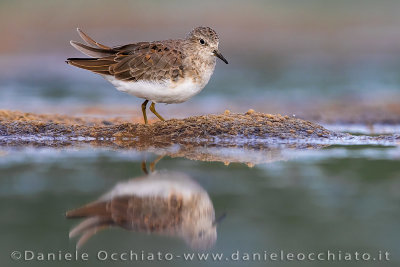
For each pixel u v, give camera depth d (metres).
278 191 10.09
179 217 8.98
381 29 36.44
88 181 10.49
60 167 11.45
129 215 8.94
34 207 9.34
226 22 36.59
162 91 13.48
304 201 9.64
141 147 13.22
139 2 36.69
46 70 27.55
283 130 14.13
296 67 28.52
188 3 37.81
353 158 12.16
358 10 38.75
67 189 10.06
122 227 8.75
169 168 11.37
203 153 12.62
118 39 32.78
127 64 13.52
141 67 13.41
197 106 20.78
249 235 8.65
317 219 8.99
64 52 30.98
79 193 9.84
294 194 9.96
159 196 9.70
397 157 12.24
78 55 30.59
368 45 33.31
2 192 9.93
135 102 21.70
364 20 37.53
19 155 12.45
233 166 11.53
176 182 10.46
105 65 13.65
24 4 34.62
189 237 8.65
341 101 21.42
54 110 19.58
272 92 23.41
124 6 36.25
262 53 31.61
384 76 26.25
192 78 13.59
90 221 8.75
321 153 12.60
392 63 29.09
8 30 32.62
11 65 28.20
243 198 9.70
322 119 18.56
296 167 11.49
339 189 10.19
